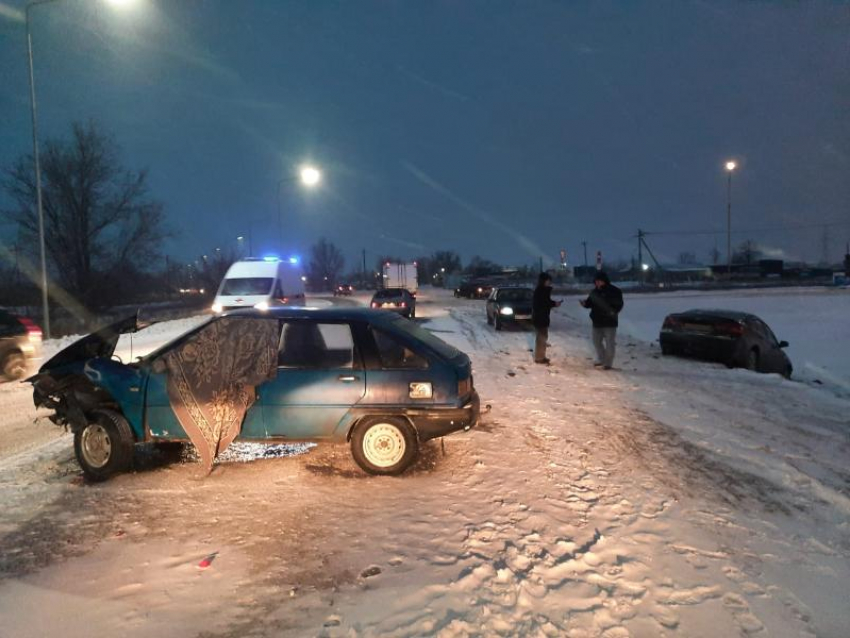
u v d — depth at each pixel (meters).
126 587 3.55
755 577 3.66
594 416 7.71
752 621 3.20
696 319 12.97
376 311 6.04
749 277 83.12
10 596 3.46
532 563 3.78
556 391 9.39
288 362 5.51
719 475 5.48
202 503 4.81
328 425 5.39
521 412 7.91
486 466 5.66
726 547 4.05
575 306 37.12
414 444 5.43
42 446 6.68
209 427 5.32
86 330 27.73
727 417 7.73
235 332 5.54
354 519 4.47
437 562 3.79
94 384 5.44
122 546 4.07
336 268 109.00
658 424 7.31
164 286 64.50
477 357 13.28
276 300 18.73
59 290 35.47
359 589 3.49
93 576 3.68
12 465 5.85
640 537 4.16
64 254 35.50
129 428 5.39
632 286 62.91
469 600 3.36
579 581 3.58
